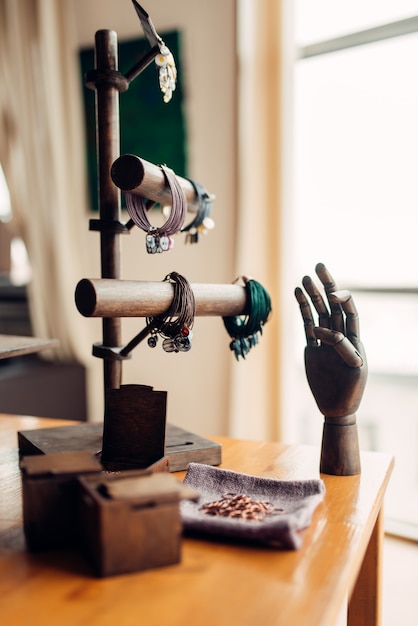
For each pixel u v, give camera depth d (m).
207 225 1.27
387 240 2.23
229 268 2.38
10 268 3.21
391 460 1.18
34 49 2.77
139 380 2.65
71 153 2.76
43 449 1.10
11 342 1.28
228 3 2.31
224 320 1.26
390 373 2.34
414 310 2.26
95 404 2.92
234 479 0.98
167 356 2.57
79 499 0.79
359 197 2.27
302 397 2.50
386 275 2.24
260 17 2.14
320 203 2.35
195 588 0.69
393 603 1.77
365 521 0.88
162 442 1.04
